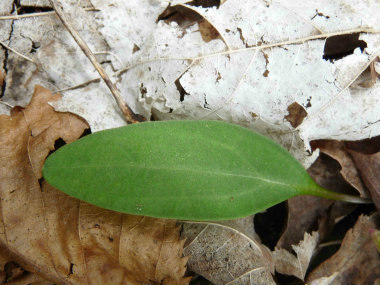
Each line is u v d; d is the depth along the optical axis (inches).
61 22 4.0
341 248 3.8
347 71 3.7
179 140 3.1
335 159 4.0
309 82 3.7
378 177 3.8
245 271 3.7
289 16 3.7
